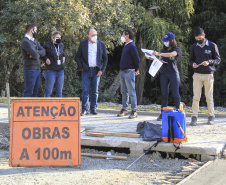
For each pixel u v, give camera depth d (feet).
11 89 61.57
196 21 64.95
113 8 49.98
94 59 26.81
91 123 23.59
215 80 63.36
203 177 13.62
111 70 65.46
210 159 16.15
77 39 48.62
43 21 45.29
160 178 14.37
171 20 60.29
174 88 23.59
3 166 15.85
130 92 25.82
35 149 15.66
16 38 49.96
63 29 46.21
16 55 51.16
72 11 44.52
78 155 15.74
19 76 51.98
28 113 15.79
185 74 59.88
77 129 15.89
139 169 15.76
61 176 14.48
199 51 22.34
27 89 23.76
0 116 26.53
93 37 26.25
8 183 13.48
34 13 43.32
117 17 50.08
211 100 23.18
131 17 54.03
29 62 23.49
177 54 23.03
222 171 14.33
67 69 56.39
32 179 14.01
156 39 53.78
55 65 25.29
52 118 15.85
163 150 17.07
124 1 53.52
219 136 19.16
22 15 45.80
